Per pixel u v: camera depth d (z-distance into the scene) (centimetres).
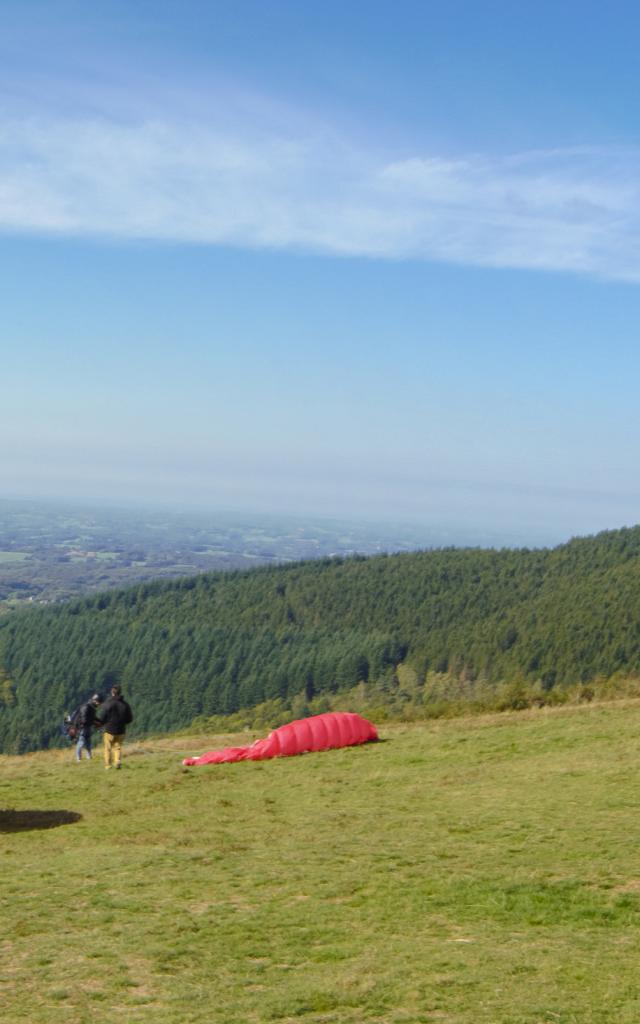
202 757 2522
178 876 1373
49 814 1908
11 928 1163
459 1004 865
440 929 1088
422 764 2269
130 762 2573
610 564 15912
